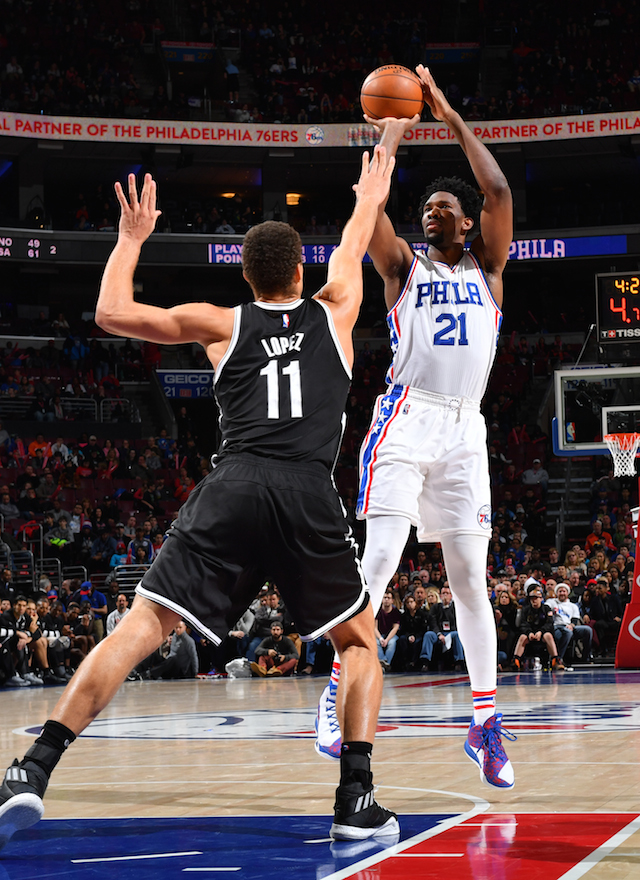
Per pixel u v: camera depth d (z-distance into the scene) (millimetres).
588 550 24031
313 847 3426
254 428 3777
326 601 3713
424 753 6203
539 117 33844
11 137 32531
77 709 3441
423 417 4855
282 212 35969
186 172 36594
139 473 28188
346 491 29281
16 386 30219
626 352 18641
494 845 3369
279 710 10570
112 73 36438
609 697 10875
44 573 23531
